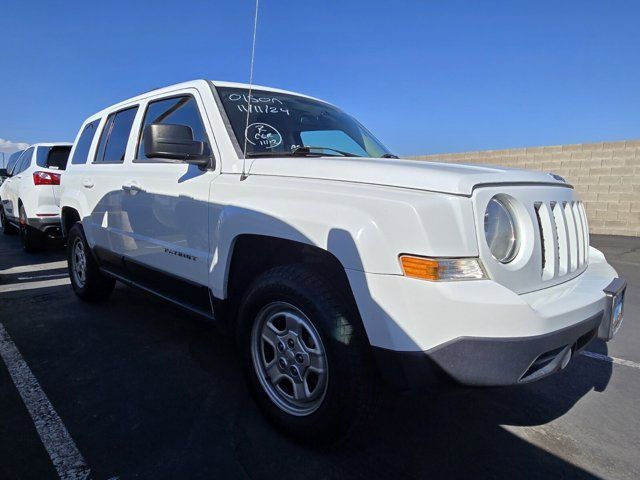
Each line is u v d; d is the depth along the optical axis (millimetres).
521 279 2092
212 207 2760
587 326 2170
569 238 2523
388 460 2303
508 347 1864
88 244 4457
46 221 7598
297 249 2426
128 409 2721
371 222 1986
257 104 3240
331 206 2141
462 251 1921
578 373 3412
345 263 2045
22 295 5160
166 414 2672
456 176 2023
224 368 3309
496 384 1896
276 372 2504
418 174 2094
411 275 1898
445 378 1898
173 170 3223
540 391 3109
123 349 3621
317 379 2279
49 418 2611
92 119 4887
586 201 11359
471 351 1857
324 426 2230
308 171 2439
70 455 2281
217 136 2926
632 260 7934
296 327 2369
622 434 2607
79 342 3752
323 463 2260
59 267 6852
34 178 7555
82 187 4555
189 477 2141
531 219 2168
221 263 2680
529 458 2361
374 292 1967
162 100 3564
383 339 1959
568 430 2635
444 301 1849
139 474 2152
